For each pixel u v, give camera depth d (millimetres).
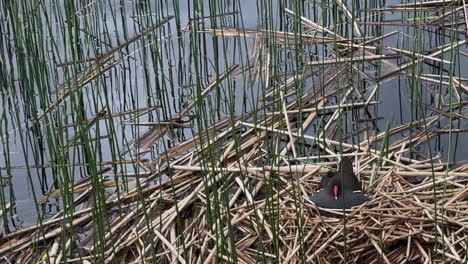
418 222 5898
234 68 9148
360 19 10234
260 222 6121
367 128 7508
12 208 6895
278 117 7977
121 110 8586
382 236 5766
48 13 10836
